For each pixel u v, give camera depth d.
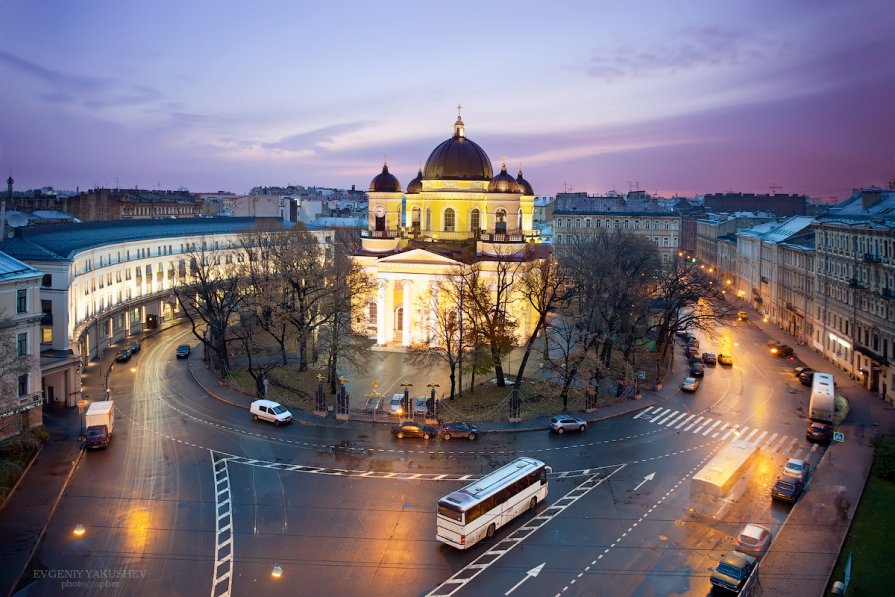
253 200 188.88
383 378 80.50
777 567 39.94
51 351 70.94
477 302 75.75
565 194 176.75
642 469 54.69
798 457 58.09
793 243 114.25
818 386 68.69
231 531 43.66
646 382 82.69
